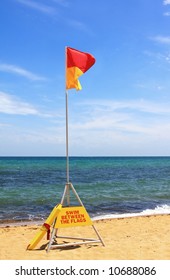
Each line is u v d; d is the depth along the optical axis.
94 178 38.25
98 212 15.77
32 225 12.24
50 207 17.09
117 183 31.45
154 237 10.01
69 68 8.48
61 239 9.49
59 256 7.78
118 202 19.02
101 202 18.94
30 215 14.83
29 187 27.25
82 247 8.58
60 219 8.14
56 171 52.91
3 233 10.52
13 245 8.94
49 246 8.07
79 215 8.36
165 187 27.64
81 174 46.19
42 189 25.67
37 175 42.56
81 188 26.72
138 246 8.82
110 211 16.08
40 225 12.23
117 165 86.44
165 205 18.06
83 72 8.56
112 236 10.12
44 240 9.31
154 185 29.42
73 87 8.41
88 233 10.54
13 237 9.96
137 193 23.28
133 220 12.98
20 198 20.27
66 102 8.38
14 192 23.53
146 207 17.39
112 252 8.19
